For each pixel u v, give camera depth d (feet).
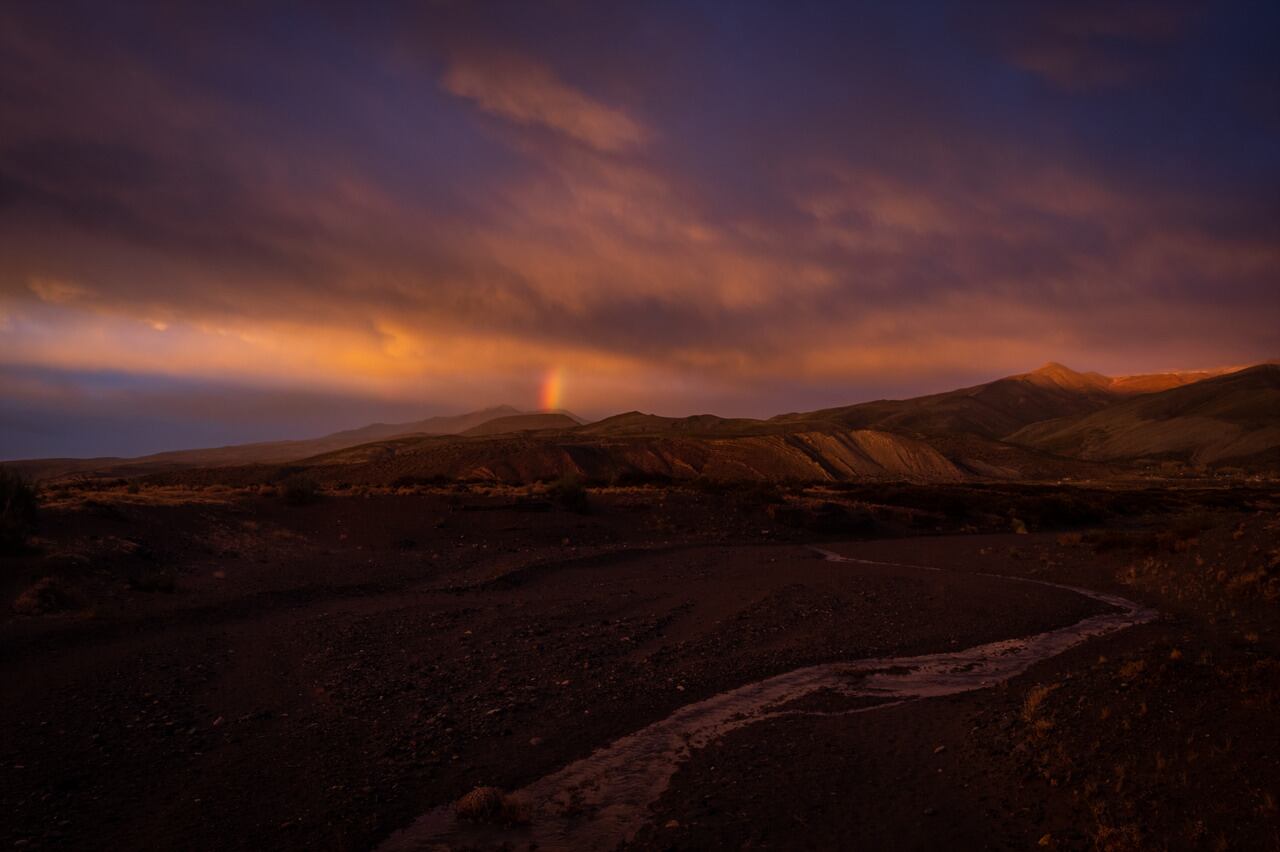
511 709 35.24
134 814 23.49
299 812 23.90
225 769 27.45
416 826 23.44
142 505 89.81
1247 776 22.59
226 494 111.86
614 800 25.48
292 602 60.85
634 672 42.06
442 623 53.93
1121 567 82.28
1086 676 35.06
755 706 36.50
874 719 34.01
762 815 23.94
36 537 68.59
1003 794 24.94
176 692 36.52
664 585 73.26
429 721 33.30
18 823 22.33
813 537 124.26
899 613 58.90
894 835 22.40
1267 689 28.09
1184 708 28.22
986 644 49.34
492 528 106.83
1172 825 21.15
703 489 150.82
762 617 57.06
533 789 26.55
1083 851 20.74
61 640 44.80
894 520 142.72
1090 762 25.99
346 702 35.60
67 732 30.32
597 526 115.55
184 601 57.57
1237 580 61.41
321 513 104.27
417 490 133.08
